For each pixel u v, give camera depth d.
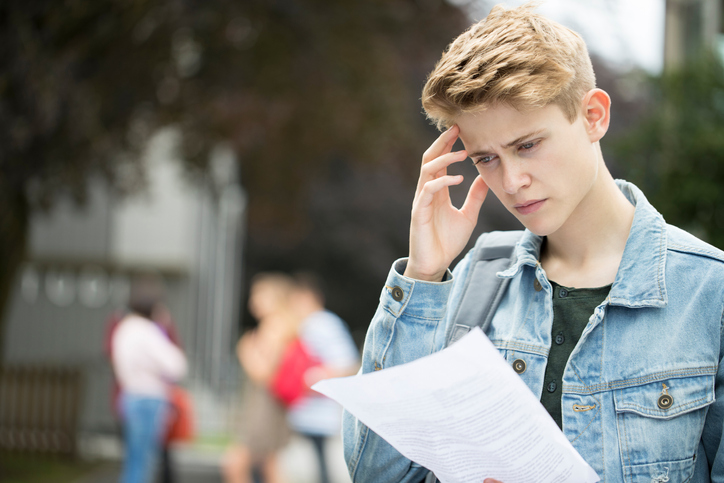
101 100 8.39
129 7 7.43
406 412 1.49
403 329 1.77
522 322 1.70
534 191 1.51
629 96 9.85
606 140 5.96
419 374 1.39
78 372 9.62
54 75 6.73
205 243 13.70
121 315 6.88
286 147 11.72
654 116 5.51
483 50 1.50
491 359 1.35
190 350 12.96
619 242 1.65
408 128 11.51
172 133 10.78
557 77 1.45
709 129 5.20
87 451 10.20
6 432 9.55
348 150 12.01
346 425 1.85
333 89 10.31
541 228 1.54
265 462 6.38
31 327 12.77
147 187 10.44
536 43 1.47
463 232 1.79
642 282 1.56
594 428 1.55
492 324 1.75
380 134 10.98
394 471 1.80
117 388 6.75
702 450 1.56
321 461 6.64
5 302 8.98
